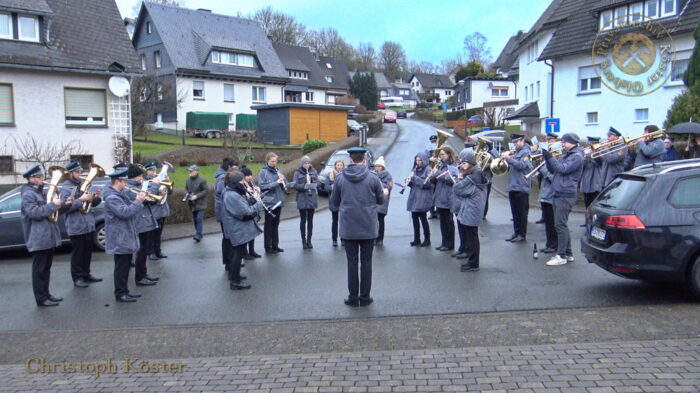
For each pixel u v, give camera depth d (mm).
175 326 6281
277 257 9789
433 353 5117
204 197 12070
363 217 6555
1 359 5559
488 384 4422
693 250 6078
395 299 6902
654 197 6238
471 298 6801
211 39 42000
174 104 37531
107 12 22844
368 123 44094
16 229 10766
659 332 5332
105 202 7211
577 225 11523
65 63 19594
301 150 28812
